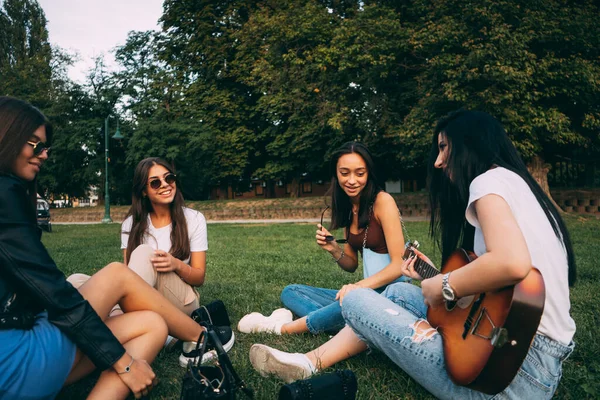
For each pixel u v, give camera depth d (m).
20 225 1.57
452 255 2.02
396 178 29.17
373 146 21.95
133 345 1.97
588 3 16.12
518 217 1.66
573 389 2.21
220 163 28.67
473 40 14.25
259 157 29.97
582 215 15.66
